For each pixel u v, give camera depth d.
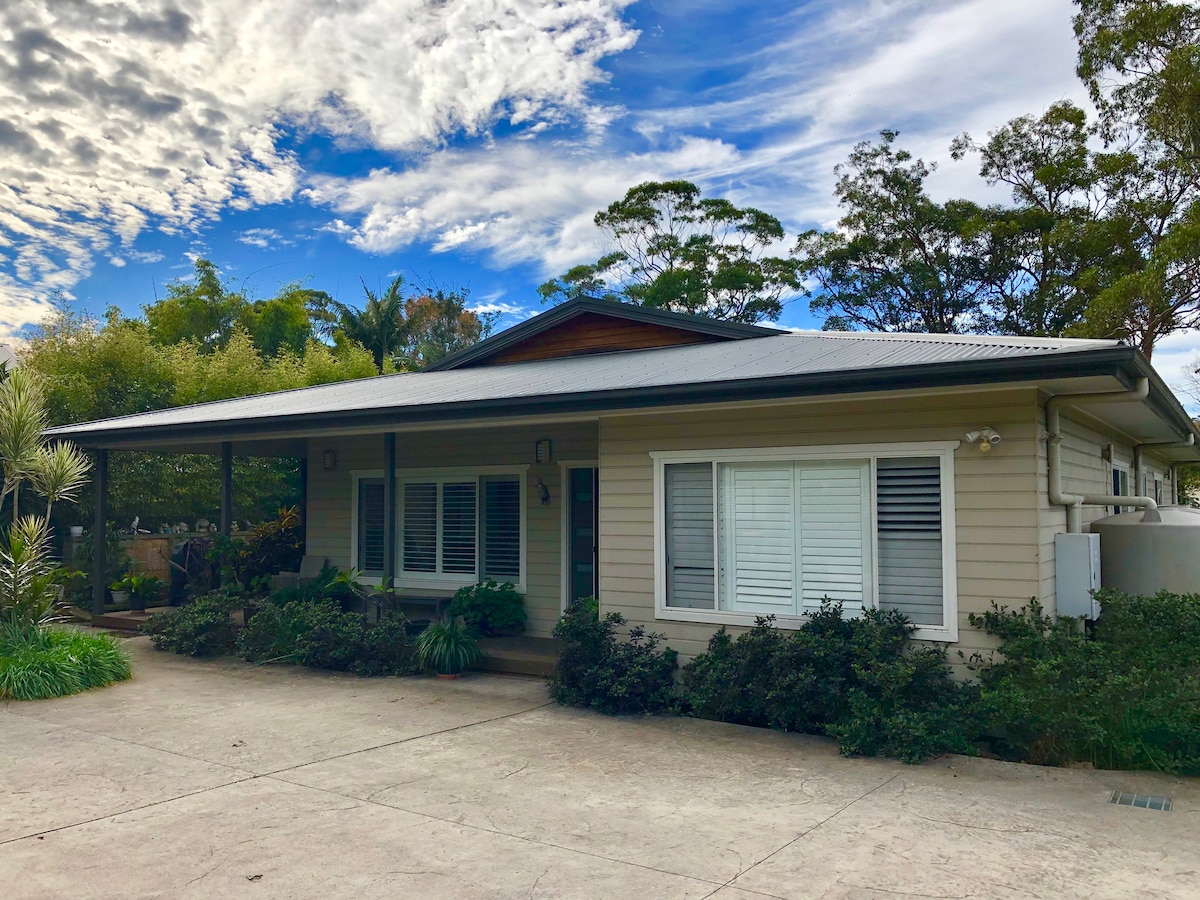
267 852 4.39
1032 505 6.67
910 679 6.37
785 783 5.63
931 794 5.38
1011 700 5.97
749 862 4.28
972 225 26.91
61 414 16.28
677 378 7.89
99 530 12.77
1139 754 5.88
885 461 7.32
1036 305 25.83
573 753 6.38
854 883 4.01
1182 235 18.19
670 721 7.39
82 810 5.04
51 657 8.45
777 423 7.79
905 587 7.18
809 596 7.62
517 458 11.59
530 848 4.46
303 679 9.19
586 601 8.56
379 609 10.21
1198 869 4.17
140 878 4.06
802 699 6.83
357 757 6.23
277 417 9.98
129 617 12.50
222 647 10.70
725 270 32.75
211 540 14.64
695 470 8.27
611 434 8.70
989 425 6.85
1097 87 22.69
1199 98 19.67
